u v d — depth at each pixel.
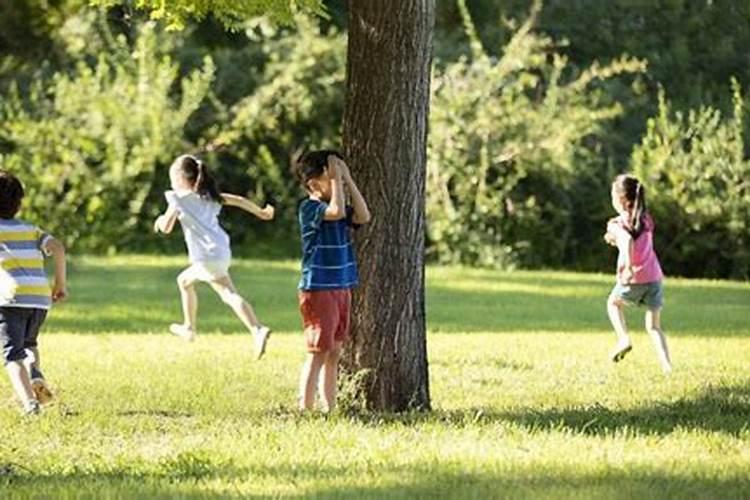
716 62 46.31
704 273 41.44
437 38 45.25
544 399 15.95
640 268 18.78
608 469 10.71
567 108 41.56
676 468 10.85
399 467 10.80
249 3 16.27
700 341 22.78
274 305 28.28
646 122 43.72
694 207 40.62
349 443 12.02
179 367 18.58
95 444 12.36
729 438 12.53
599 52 46.06
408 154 14.46
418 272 14.62
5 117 42.69
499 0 46.50
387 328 14.50
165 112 42.69
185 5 16.34
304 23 43.47
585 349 21.33
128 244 42.44
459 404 15.49
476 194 41.31
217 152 43.19
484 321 26.20
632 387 17.05
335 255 13.99
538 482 10.16
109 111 42.34
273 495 9.59
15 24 44.75
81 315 26.34
